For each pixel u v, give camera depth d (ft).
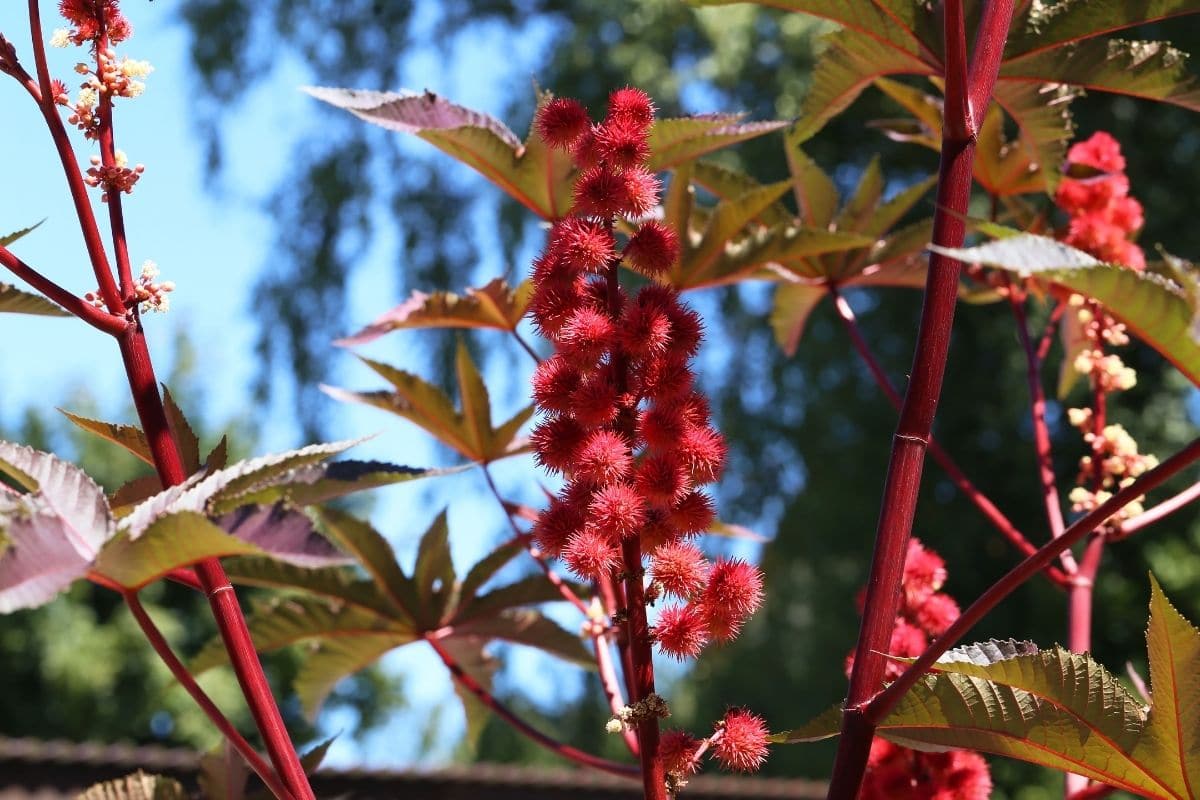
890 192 19.12
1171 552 16.30
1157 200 16.76
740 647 20.59
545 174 3.92
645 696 2.76
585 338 2.79
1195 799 2.84
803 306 4.99
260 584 4.12
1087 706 2.84
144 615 2.76
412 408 4.12
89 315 2.87
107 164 2.92
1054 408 16.74
